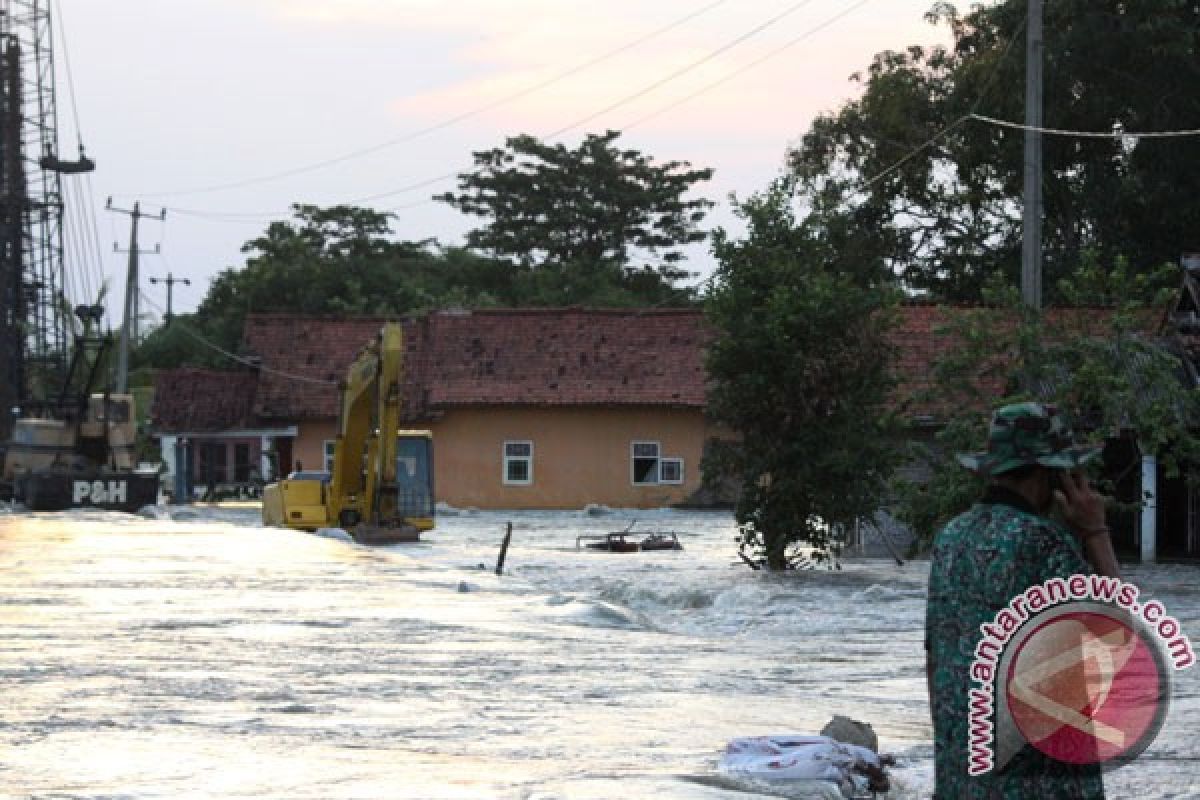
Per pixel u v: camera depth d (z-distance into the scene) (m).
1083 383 33.72
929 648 6.22
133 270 89.75
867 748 11.92
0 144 92.88
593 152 133.00
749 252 37.62
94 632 20.39
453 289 119.75
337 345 78.25
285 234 133.88
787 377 36.12
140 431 108.88
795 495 36.53
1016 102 69.62
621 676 17.12
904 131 75.12
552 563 40.69
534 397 73.62
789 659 19.66
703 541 50.50
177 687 15.24
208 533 43.97
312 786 10.28
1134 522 42.69
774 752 11.23
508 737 12.64
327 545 39.66
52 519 55.25
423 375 75.25
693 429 73.62
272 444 78.50
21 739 12.02
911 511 34.09
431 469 54.66
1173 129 68.94
